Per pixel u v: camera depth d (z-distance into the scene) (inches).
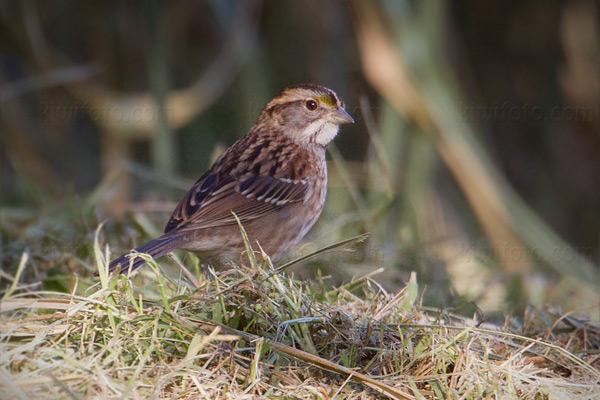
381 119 494.0
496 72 553.0
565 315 313.6
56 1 551.5
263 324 256.1
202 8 559.2
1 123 535.5
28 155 534.9
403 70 476.7
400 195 467.8
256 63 526.9
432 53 482.3
